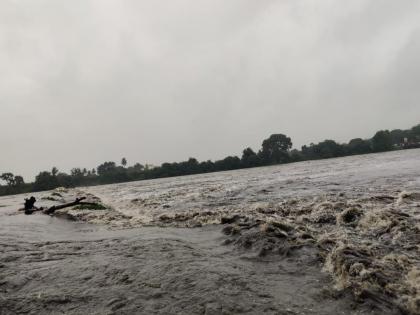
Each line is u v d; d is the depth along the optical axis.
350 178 30.05
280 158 159.38
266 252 8.95
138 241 11.43
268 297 6.36
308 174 43.12
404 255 7.89
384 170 35.69
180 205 22.70
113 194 46.81
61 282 7.86
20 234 15.03
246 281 7.12
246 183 37.47
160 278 7.54
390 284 6.34
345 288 6.45
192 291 6.77
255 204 18.84
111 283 7.53
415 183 21.03
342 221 11.78
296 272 7.52
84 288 7.39
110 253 10.05
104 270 8.38
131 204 27.56
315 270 7.53
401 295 5.98
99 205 25.58
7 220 21.12
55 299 6.93
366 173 34.09
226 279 7.25
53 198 40.19
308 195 20.36
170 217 17.14
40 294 7.24
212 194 27.94
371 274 6.72
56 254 10.59
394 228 9.88
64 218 20.86
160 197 30.91
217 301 6.28
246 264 8.30
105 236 13.47
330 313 5.69
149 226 15.48
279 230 10.52
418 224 9.91
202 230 13.27
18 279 8.26
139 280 7.54
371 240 9.38
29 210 26.12
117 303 6.53
